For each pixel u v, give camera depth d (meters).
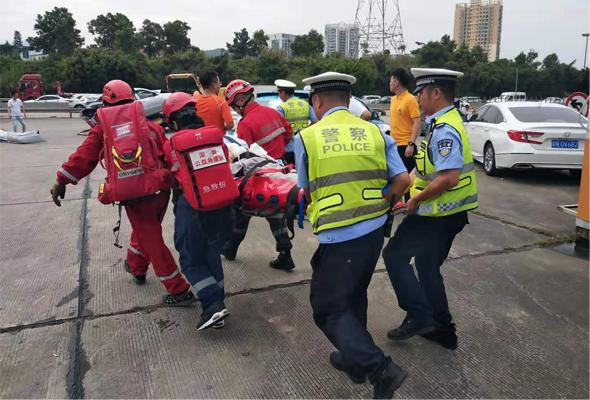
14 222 6.00
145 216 3.54
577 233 5.25
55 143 15.02
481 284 4.19
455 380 2.88
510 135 8.55
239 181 3.55
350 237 2.42
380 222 2.51
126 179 3.33
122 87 3.55
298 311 3.71
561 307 3.79
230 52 75.31
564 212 6.55
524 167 8.46
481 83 66.50
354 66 57.78
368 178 2.45
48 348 3.17
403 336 3.17
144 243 3.60
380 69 60.84
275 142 4.62
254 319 3.59
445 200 2.95
